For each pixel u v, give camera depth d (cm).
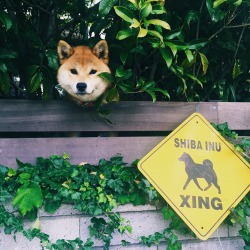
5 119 116
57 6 146
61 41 121
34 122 118
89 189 109
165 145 119
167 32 124
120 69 115
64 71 120
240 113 136
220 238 124
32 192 104
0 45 127
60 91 134
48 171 112
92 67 120
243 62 150
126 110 126
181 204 115
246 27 143
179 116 130
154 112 128
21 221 105
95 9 132
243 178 124
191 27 139
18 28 129
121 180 113
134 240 116
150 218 118
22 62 135
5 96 145
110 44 127
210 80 150
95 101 123
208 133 125
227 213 119
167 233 117
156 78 146
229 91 156
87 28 143
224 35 138
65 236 110
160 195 118
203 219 116
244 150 130
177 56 128
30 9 145
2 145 114
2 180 107
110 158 120
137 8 107
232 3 121
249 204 125
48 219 109
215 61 153
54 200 106
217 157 124
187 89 140
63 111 121
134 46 121
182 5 141
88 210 108
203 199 118
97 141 121
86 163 119
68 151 118
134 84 135
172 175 117
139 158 124
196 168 120
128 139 124
